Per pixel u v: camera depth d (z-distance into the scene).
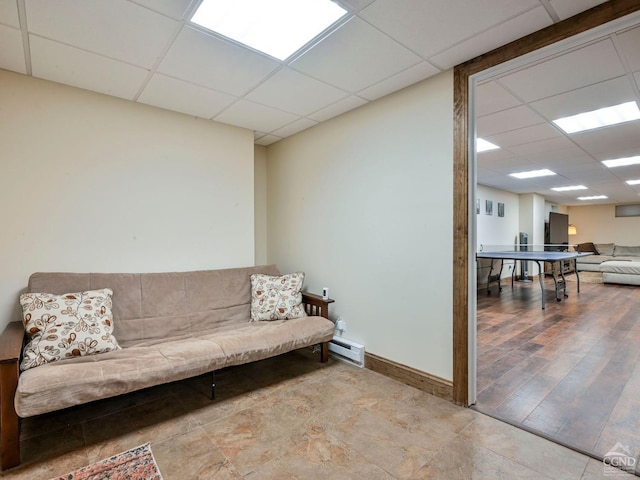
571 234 11.06
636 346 3.31
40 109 2.33
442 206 2.28
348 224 3.01
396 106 2.56
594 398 2.25
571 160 4.77
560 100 2.71
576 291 6.71
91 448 1.73
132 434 1.86
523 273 8.40
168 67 2.16
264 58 2.05
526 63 1.89
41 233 2.35
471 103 2.12
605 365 2.83
